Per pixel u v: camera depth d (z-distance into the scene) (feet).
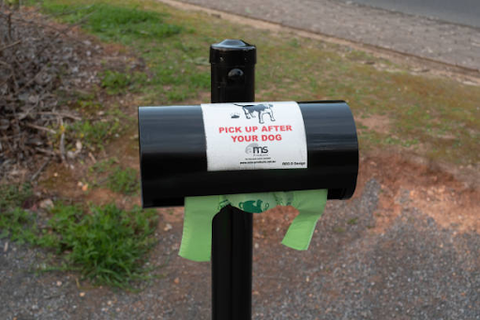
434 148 15.37
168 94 17.66
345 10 32.12
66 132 15.65
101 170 14.76
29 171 14.61
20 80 16.84
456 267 12.55
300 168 4.34
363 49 24.40
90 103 16.97
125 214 13.39
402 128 16.33
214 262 5.13
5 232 12.74
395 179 14.66
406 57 23.71
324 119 4.41
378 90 19.06
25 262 12.17
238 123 4.29
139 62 19.72
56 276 11.94
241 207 4.54
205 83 18.49
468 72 22.24
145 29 23.08
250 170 4.28
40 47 18.42
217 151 4.21
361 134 15.93
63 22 22.18
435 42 26.21
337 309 11.68
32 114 15.84
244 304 5.27
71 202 13.80
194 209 4.47
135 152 15.40
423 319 11.43
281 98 17.63
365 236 13.43
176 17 26.21
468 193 14.10
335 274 12.52
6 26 17.19
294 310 11.65
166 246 13.05
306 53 22.70
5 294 11.42
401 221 13.70
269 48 22.84
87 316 11.16
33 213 13.37
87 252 12.14
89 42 20.54
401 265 12.66
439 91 19.39
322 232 13.60
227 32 24.49
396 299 11.89
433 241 13.17
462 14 32.27
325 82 19.43
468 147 15.47
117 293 11.76
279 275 12.50
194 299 11.79
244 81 4.82
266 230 13.71
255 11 30.07
